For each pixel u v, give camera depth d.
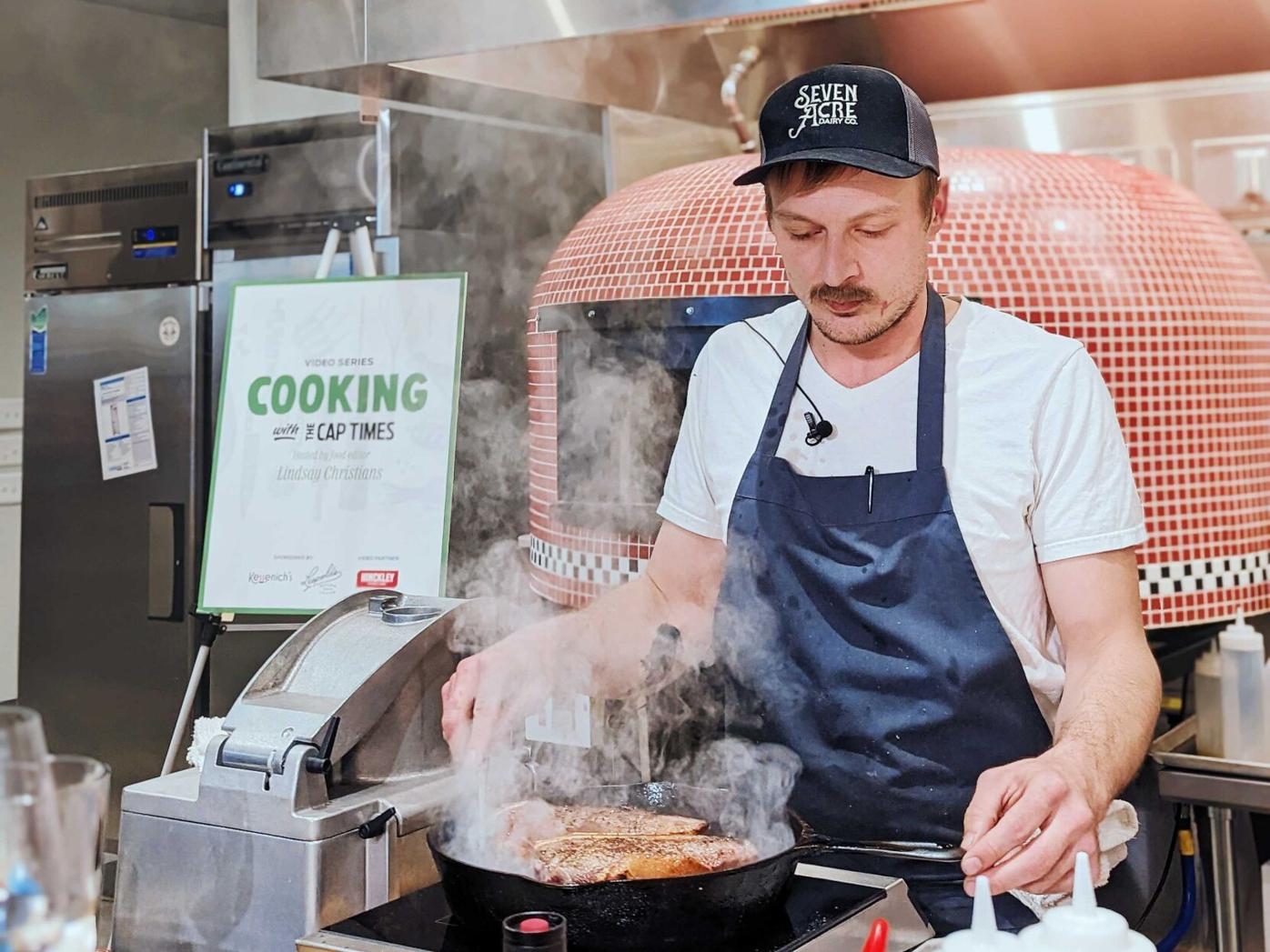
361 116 3.02
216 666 3.68
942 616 1.92
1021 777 1.48
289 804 1.56
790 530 2.01
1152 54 3.18
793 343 2.08
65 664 3.98
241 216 3.55
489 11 2.36
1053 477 1.89
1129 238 2.41
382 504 2.43
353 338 2.49
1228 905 2.40
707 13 2.21
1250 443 2.49
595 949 1.35
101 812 1.12
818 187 1.81
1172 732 2.56
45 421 3.98
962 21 2.98
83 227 3.88
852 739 1.96
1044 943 1.10
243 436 2.52
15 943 1.00
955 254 2.35
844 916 1.45
